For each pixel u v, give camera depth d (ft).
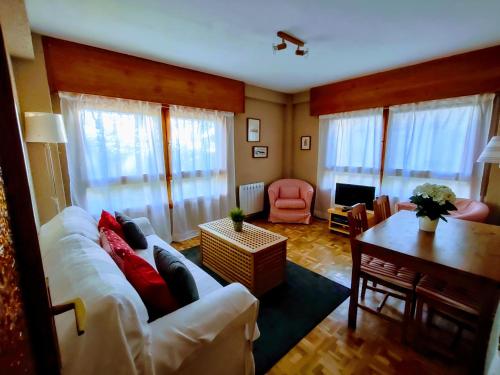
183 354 3.43
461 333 5.71
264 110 15.24
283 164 17.02
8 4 4.63
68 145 8.51
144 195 10.39
